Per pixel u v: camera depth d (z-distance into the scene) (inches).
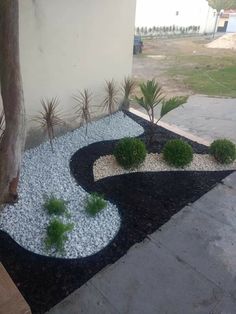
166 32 845.2
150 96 162.1
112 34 181.6
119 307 88.1
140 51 532.1
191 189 137.9
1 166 107.1
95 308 87.6
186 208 126.6
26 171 143.6
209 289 94.0
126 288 93.4
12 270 96.3
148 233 113.4
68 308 87.4
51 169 146.5
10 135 103.9
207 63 459.2
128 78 208.4
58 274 96.3
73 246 105.0
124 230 113.9
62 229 104.3
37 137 166.2
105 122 196.7
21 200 124.0
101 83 190.5
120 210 123.1
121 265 100.6
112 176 143.9
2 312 71.9
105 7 169.8
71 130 184.1
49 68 157.6
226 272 99.6
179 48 611.2
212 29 994.7
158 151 165.0
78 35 163.5
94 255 103.2
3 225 112.1
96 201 119.7
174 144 151.2
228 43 641.0
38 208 120.7
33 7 138.6
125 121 199.8
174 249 107.4
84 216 118.4
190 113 241.6
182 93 304.2
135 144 145.8
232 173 150.4
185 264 102.0
